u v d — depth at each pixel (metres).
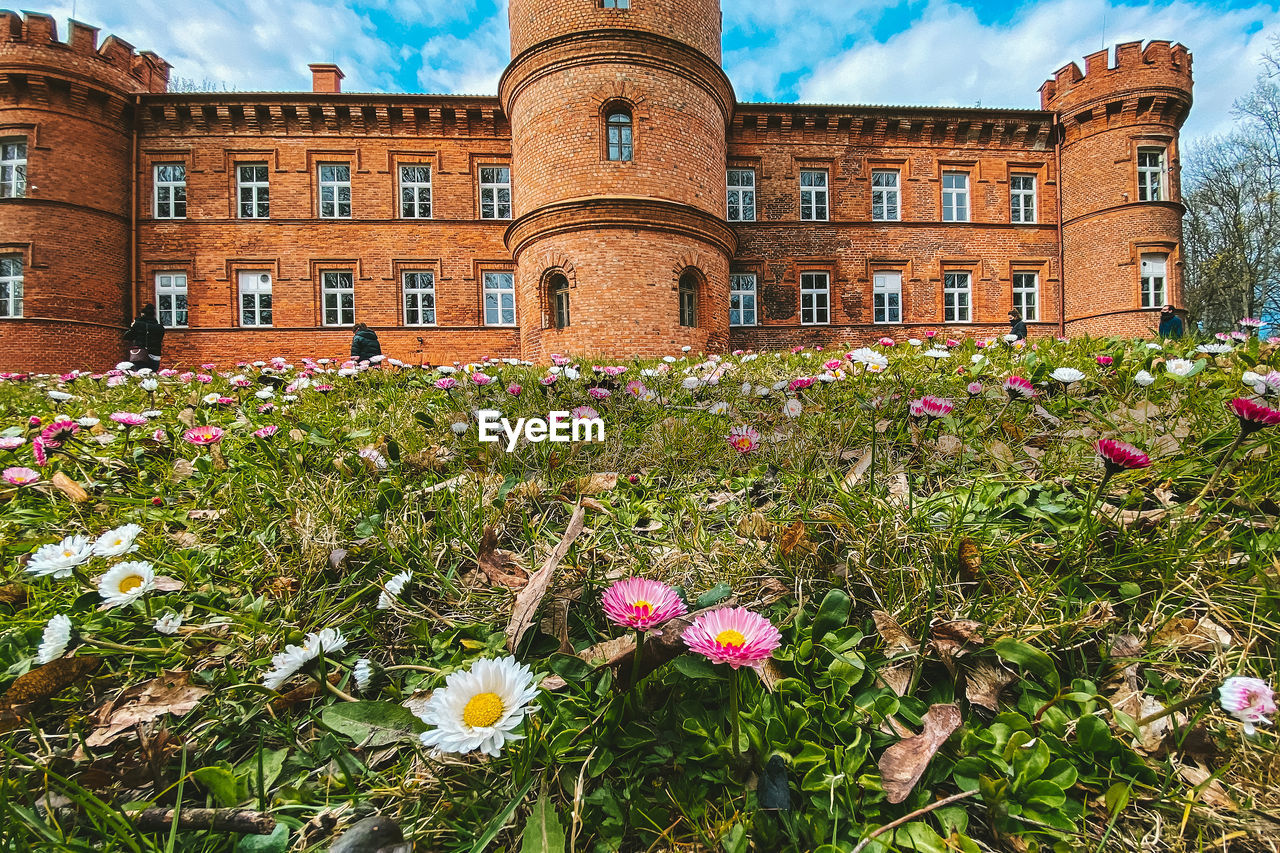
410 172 15.81
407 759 0.88
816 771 0.79
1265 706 0.69
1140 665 0.97
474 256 15.65
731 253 13.67
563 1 12.29
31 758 0.86
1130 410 1.95
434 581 1.33
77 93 13.81
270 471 1.95
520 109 12.98
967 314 16.73
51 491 1.82
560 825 0.72
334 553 1.35
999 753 0.81
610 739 0.85
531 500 1.74
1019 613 1.05
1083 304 16.34
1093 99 15.93
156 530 1.61
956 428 1.88
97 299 14.11
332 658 1.08
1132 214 15.63
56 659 0.98
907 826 0.74
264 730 0.93
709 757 0.82
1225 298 24.81
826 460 1.81
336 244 15.30
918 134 16.67
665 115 12.30
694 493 1.78
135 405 3.56
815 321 16.52
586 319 12.02
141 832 0.76
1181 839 0.73
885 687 0.95
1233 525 1.25
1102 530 1.23
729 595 1.13
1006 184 16.80
